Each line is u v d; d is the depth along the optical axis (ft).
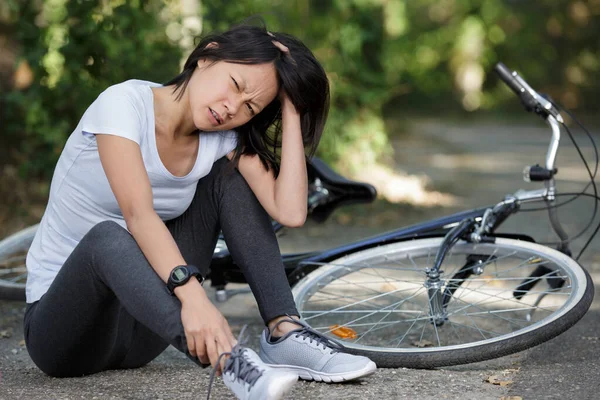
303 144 10.59
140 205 8.76
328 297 13.42
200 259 10.45
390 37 36.99
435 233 13.08
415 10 114.83
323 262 13.14
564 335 13.44
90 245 8.72
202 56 9.57
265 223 10.31
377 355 11.00
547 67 115.65
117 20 24.06
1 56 26.48
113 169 8.89
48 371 10.17
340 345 10.37
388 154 41.86
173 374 10.84
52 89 24.63
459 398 9.75
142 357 10.85
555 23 114.62
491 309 14.87
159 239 8.56
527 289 13.12
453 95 116.26
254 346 13.38
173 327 8.14
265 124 10.39
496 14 114.83
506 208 12.98
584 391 10.13
